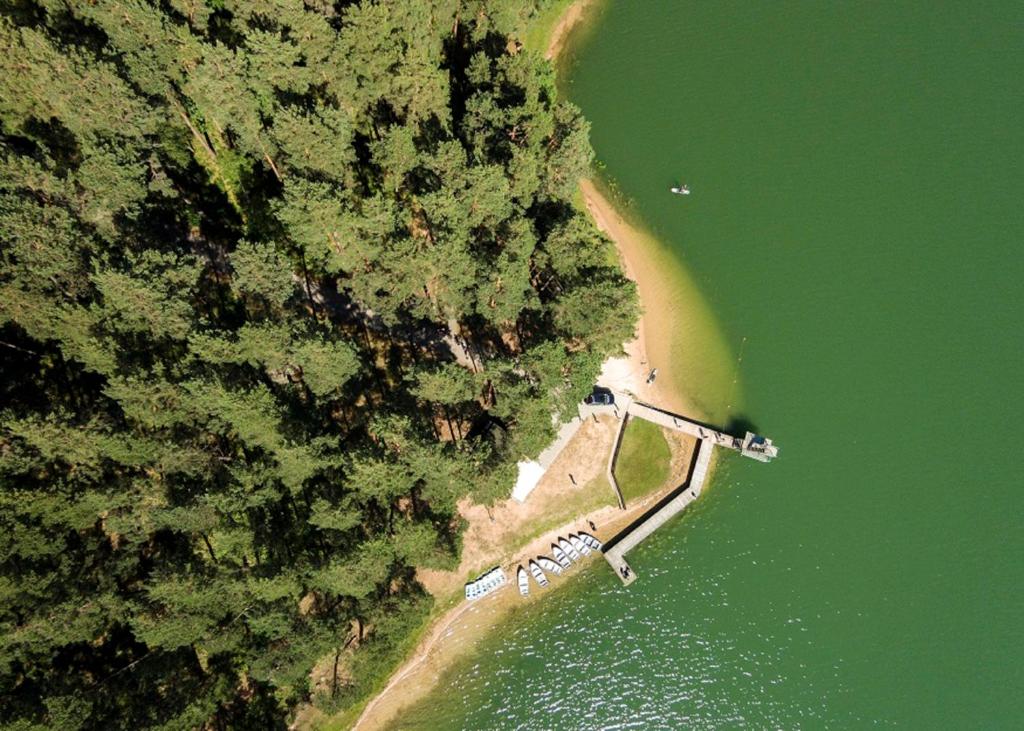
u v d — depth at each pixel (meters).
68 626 46.06
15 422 44.44
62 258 48.12
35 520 47.06
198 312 57.69
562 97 84.81
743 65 87.44
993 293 77.69
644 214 79.94
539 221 70.06
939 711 65.88
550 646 66.69
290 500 61.12
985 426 73.25
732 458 72.88
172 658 55.50
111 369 49.09
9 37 50.47
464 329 69.44
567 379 59.41
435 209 55.44
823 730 65.44
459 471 53.53
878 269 78.88
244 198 65.88
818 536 70.62
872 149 83.81
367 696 60.19
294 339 51.75
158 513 48.50
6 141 55.91
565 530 69.81
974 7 90.69
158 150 58.81
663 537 70.38
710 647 67.31
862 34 89.38
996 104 86.06
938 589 68.75
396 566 58.34
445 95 64.50
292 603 52.72
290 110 52.19
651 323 76.44
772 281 78.44
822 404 74.50
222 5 67.50
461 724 63.97
